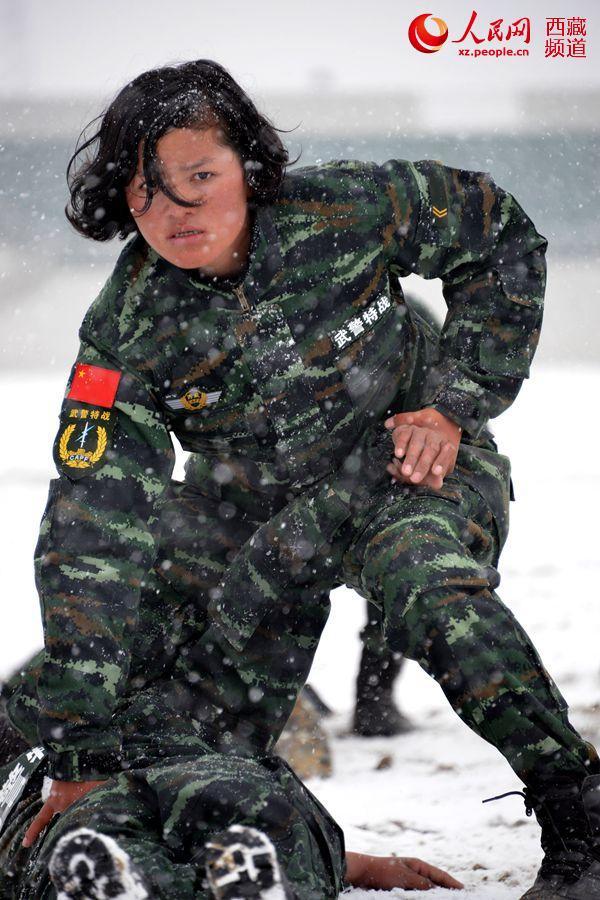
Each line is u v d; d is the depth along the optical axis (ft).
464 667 12.67
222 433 14.66
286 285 14.10
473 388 14.78
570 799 12.67
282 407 14.30
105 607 13.38
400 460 14.14
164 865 11.28
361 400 14.65
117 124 13.48
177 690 14.89
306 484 14.73
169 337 14.07
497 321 14.97
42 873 12.12
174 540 15.57
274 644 14.97
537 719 12.62
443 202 14.73
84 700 13.01
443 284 15.62
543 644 26.55
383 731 21.72
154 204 13.35
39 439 59.41
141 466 13.98
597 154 103.71
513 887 14.43
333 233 14.23
